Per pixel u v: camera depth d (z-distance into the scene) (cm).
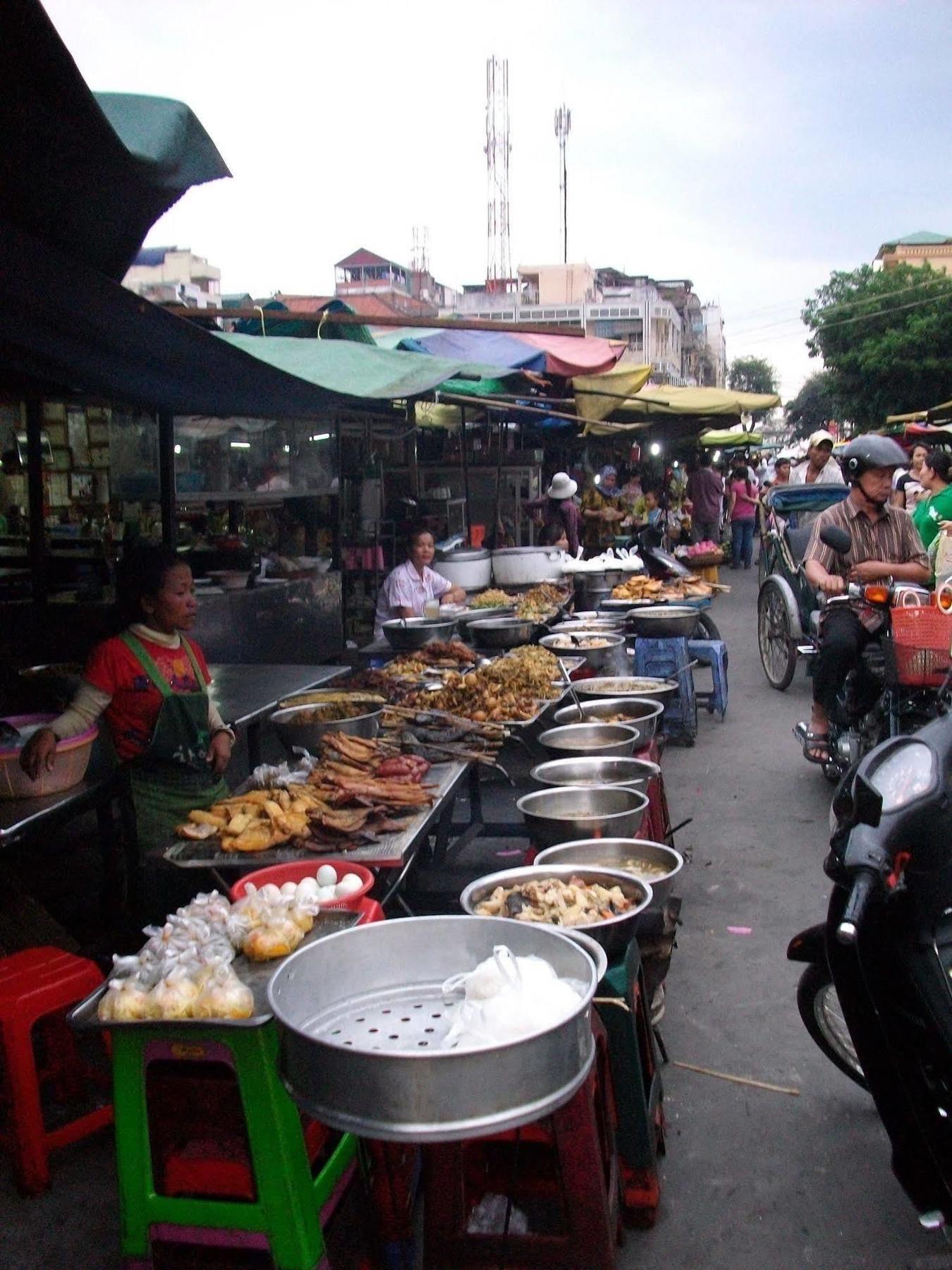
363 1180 250
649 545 987
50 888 496
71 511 727
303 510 1048
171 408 720
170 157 309
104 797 383
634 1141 261
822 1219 269
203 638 724
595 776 386
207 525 911
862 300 3656
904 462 552
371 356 668
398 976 229
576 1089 185
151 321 378
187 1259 229
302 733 408
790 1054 346
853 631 548
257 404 688
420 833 319
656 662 734
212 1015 215
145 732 373
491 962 207
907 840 225
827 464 1155
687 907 464
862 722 559
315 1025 215
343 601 1006
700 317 7131
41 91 249
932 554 724
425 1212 236
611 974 256
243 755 650
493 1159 247
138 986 226
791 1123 309
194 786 375
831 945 235
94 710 363
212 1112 227
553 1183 245
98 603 673
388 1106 174
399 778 360
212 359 457
